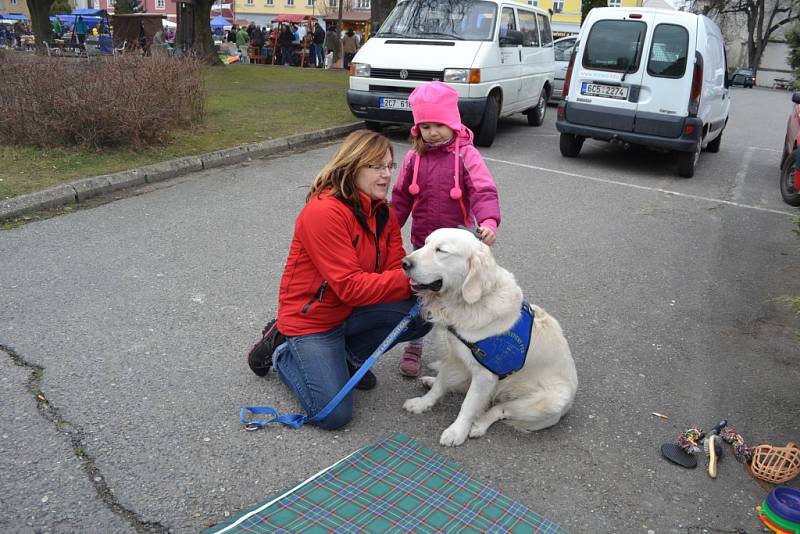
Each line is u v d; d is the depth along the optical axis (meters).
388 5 16.83
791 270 5.48
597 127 8.79
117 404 3.04
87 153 7.54
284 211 6.24
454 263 2.72
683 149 8.35
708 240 6.20
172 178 7.30
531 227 6.28
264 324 3.97
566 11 52.66
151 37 25.22
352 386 2.93
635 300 4.73
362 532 2.35
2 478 2.50
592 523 2.52
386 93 9.35
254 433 2.92
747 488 2.80
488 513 2.50
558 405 2.98
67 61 8.29
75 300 4.11
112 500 2.44
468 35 9.59
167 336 3.74
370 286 2.91
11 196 5.82
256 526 2.33
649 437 3.12
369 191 2.99
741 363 3.89
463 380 3.19
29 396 3.05
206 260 4.93
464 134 3.26
